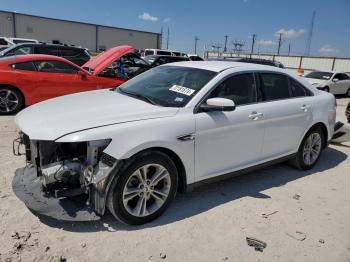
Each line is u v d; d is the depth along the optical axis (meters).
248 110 4.17
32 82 7.82
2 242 2.99
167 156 3.44
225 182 4.64
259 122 4.27
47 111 3.65
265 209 3.96
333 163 5.86
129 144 3.17
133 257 2.96
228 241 3.29
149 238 3.23
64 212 3.21
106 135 3.12
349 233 3.61
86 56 13.47
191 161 3.67
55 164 3.26
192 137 3.60
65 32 50.16
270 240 3.37
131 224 3.37
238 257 3.08
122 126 3.23
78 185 3.33
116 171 3.14
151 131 3.31
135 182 3.36
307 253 3.22
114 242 3.13
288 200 4.25
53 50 12.80
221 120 3.85
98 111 3.53
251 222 3.66
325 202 4.28
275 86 4.69
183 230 3.40
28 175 3.77
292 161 5.27
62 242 3.06
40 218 3.39
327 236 3.52
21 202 3.66
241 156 4.21
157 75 4.62
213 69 4.23
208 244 3.22
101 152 3.12
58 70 8.19
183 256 3.02
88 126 3.18
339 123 6.38
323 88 16.62
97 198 3.15
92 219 3.15
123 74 9.02
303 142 5.10
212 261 3.00
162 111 3.55
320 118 5.17
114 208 3.21
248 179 4.82
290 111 4.69
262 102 4.43
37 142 3.31
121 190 3.19
